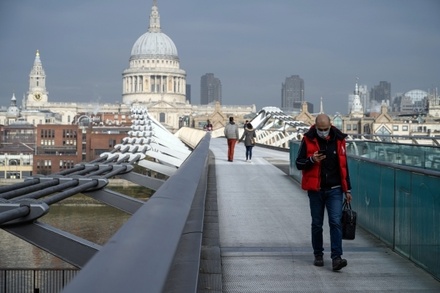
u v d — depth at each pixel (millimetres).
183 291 5891
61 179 11875
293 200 18672
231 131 35562
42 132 102312
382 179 12164
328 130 9609
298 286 8711
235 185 23031
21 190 10484
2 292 13758
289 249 11250
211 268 9438
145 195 54250
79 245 8188
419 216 9891
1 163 79938
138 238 3785
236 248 11312
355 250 11336
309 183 9672
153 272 3314
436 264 9094
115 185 53812
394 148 22484
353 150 26438
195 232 9359
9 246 26922
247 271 9562
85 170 14586
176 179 7742
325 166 9633
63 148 100500
